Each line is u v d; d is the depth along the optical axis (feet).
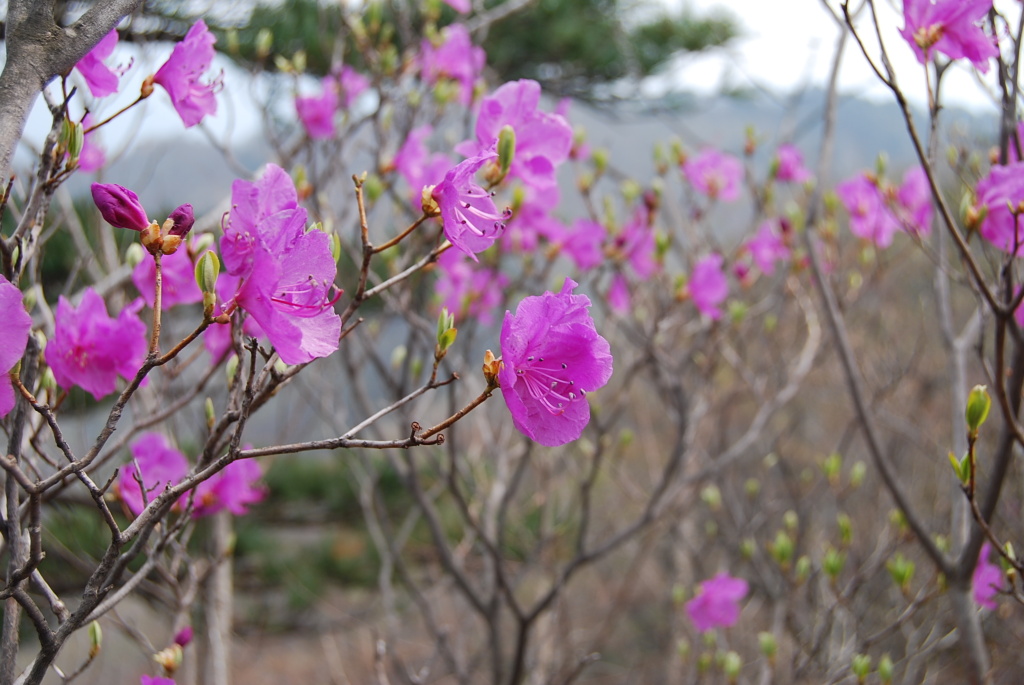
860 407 9.32
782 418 27.73
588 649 17.39
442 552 11.89
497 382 4.57
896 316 24.12
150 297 6.66
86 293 6.20
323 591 23.30
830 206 14.66
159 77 5.96
